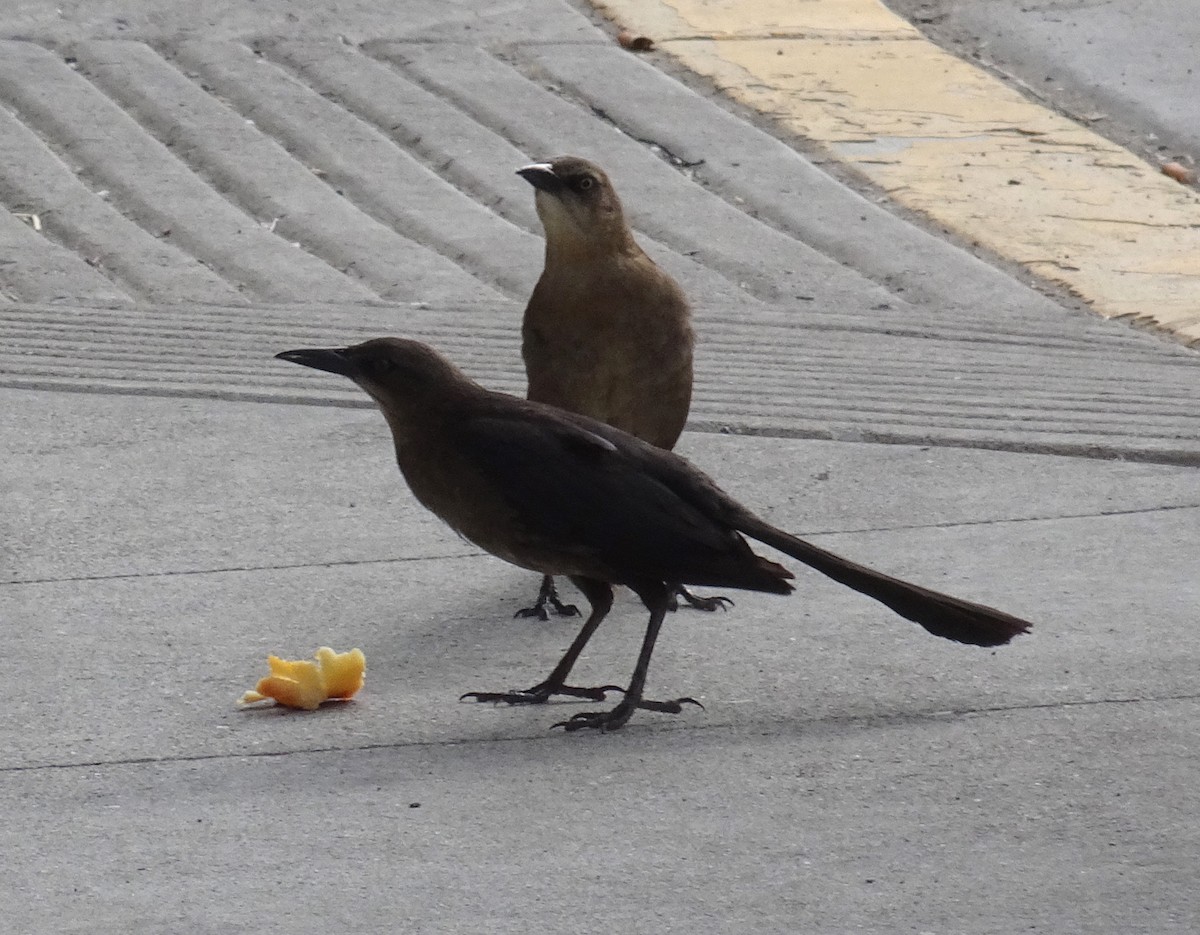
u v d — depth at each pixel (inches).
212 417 514.0
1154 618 386.3
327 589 411.8
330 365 355.9
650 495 340.2
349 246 673.0
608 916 272.7
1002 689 355.3
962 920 269.9
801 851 292.8
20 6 882.1
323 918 273.6
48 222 685.3
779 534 346.0
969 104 824.9
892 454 488.1
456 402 352.2
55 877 288.2
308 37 868.0
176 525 444.5
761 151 767.7
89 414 513.7
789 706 352.2
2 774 325.7
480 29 888.9
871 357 575.8
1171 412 520.1
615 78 836.6
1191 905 273.4
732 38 889.5
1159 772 318.3
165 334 585.6
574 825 303.3
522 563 351.6
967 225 704.4
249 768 327.9
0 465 478.9
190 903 279.0
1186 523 442.3
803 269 661.9
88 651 378.3
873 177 749.3
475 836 300.0
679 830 301.1
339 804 312.7
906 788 314.8
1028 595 400.5
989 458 484.1
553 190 407.2
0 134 757.9
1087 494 461.1
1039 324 617.0
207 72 825.5
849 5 940.6
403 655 379.9
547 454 341.7
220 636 386.6
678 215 705.6
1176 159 786.8
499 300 628.7
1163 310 633.0
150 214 696.4
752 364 564.1
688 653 380.5
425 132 775.7
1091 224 709.3
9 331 585.0
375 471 479.8
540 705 355.9
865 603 403.9
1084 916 270.7
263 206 706.8
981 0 951.0
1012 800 309.3
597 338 416.2
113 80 814.5
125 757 332.5
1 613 396.5
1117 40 900.6
